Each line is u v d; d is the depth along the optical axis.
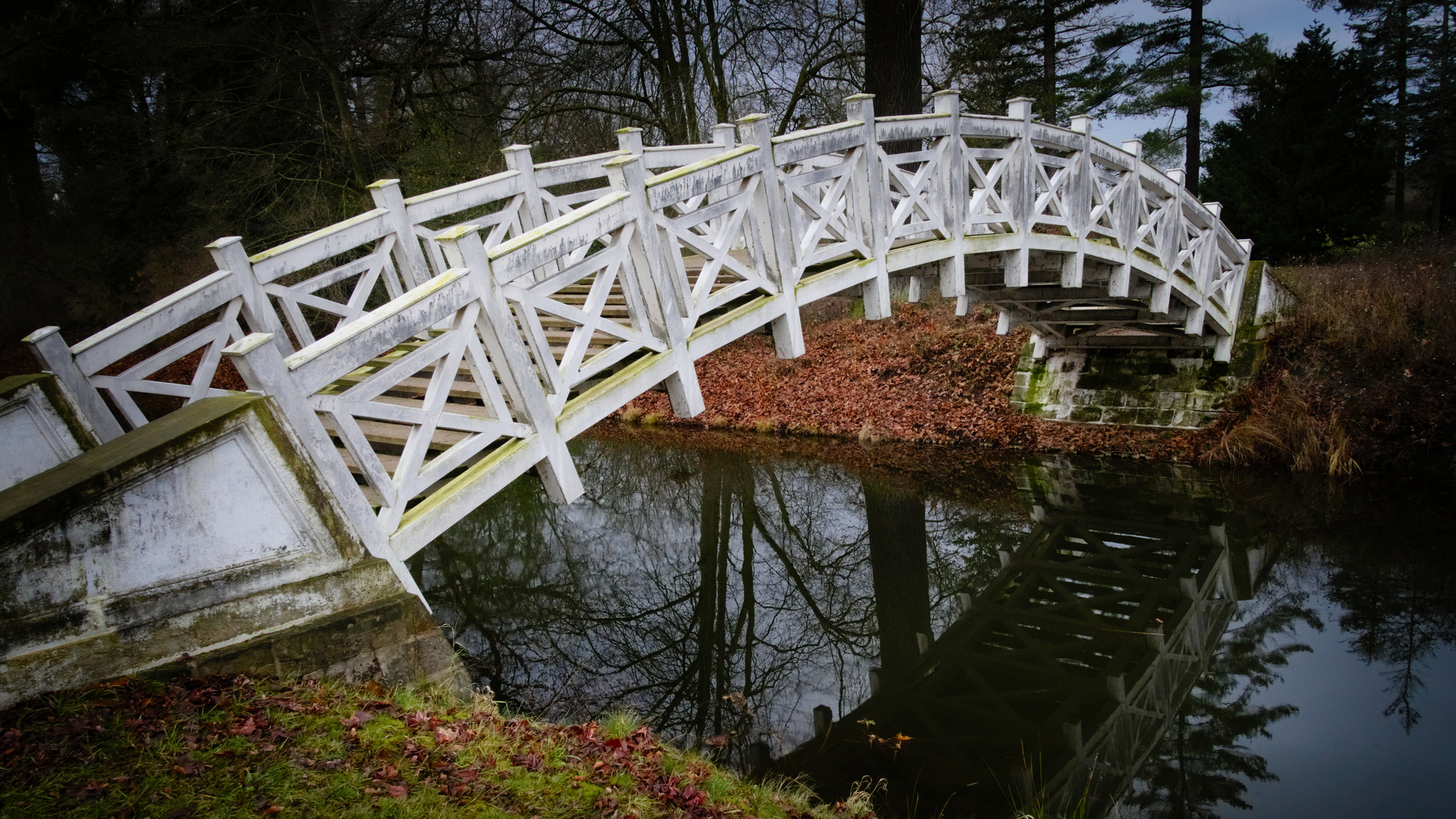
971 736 5.63
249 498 3.63
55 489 3.18
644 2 14.53
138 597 3.37
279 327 5.70
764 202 5.72
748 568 9.31
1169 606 7.66
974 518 10.03
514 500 11.99
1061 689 6.34
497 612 7.96
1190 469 10.79
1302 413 10.31
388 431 5.22
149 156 15.23
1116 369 12.37
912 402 13.88
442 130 14.73
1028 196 7.54
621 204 4.89
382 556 4.07
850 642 7.47
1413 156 23.36
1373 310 10.76
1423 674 6.06
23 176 18.00
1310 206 16.41
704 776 4.00
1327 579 7.77
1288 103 17.02
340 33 14.09
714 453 13.43
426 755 3.27
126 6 15.83
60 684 3.20
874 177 6.32
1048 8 18.20
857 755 5.34
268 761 2.99
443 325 6.80
